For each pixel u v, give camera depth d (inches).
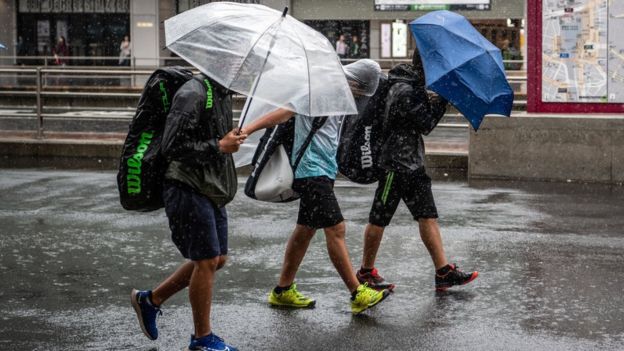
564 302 301.3
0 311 292.2
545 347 254.4
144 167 235.1
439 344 257.6
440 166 608.7
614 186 556.7
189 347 247.0
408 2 1829.5
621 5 566.6
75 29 2009.1
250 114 284.7
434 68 286.2
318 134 277.6
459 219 450.6
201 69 232.4
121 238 409.1
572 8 571.8
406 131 307.9
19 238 407.8
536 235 410.9
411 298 307.7
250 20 241.4
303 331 270.7
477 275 312.7
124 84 1565.0
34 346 255.8
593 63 573.6
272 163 279.4
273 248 386.9
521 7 1780.3
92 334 267.7
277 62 238.2
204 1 1934.1
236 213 470.0
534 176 579.8
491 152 585.9
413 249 384.5
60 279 335.3
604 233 415.5
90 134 741.3
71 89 1330.0
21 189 547.8
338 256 284.7
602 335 265.3
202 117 232.2
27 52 2020.2
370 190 551.5
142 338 264.2
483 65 288.8
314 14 1875.0
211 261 240.2
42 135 714.2
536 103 585.0
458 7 1803.6
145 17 1945.1
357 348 254.2
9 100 1254.3
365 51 1910.7
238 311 292.5
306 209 282.2
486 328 272.7
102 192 538.9
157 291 253.3
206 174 236.4
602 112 575.8
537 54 580.1
